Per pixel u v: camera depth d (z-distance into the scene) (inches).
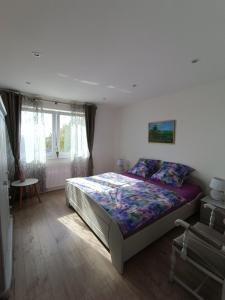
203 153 110.6
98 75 93.8
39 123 136.3
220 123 101.0
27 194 131.8
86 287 56.3
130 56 72.6
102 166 183.2
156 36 58.6
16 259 68.1
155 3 44.4
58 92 126.4
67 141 157.5
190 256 53.4
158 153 142.0
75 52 69.6
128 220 65.2
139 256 71.2
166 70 86.7
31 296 53.1
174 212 84.4
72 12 47.8
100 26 53.6
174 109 127.3
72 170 157.8
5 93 116.8
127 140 174.2
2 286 51.4
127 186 105.1
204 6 45.1
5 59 75.2
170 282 58.4
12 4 44.8
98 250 73.8
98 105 172.4
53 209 113.1
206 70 86.2
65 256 70.1
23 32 56.4
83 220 98.1
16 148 122.3
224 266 48.0
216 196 94.8
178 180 111.3
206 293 54.9
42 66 82.5
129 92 126.6
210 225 74.0
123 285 57.2
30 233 85.8
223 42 61.3
